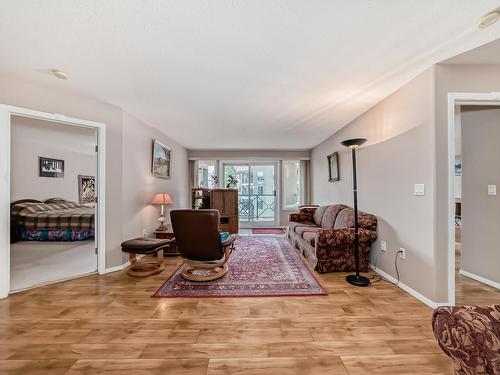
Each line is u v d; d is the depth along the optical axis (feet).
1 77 7.75
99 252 9.96
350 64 7.01
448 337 2.46
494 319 2.52
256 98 9.61
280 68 7.22
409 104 8.11
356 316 6.64
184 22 5.19
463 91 7.03
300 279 9.33
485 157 8.95
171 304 7.34
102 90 8.84
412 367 4.79
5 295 7.76
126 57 6.63
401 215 8.57
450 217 7.01
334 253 9.99
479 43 5.94
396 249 8.84
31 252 13.16
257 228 22.33
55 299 7.67
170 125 13.60
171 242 11.79
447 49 6.23
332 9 4.81
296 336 5.76
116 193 10.52
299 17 5.03
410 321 6.40
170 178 17.25
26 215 15.74
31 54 6.47
